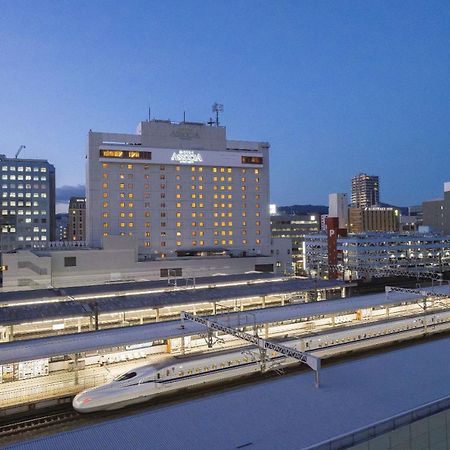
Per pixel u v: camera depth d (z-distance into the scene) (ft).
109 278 259.60
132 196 304.30
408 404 68.23
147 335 114.11
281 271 345.10
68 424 95.20
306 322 156.97
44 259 237.45
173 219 313.73
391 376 81.35
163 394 106.73
